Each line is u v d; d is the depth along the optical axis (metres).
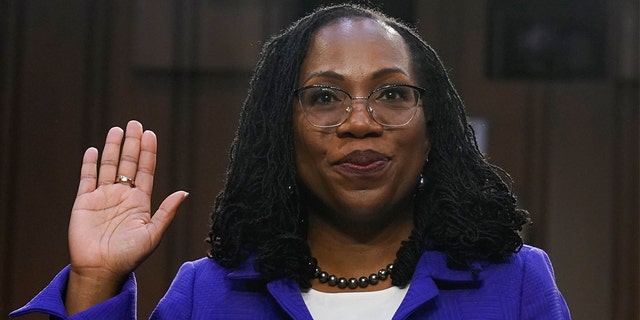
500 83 12.07
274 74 4.57
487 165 4.67
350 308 4.35
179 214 11.72
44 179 11.70
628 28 11.99
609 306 11.93
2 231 11.63
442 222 4.44
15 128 11.72
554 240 12.03
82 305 4.41
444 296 4.34
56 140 11.73
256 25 11.77
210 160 11.78
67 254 11.70
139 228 4.51
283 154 4.48
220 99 11.82
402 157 4.32
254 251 4.52
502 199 4.50
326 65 4.34
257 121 4.60
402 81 4.36
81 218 4.53
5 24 11.70
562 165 12.07
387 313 4.32
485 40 12.06
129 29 11.77
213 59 11.77
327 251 4.51
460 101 4.70
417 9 12.02
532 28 12.13
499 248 4.43
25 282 11.66
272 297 4.40
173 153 11.79
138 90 11.79
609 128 12.06
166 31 11.75
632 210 11.97
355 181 4.26
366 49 4.34
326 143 4.29
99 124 11.75
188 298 4.56
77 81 11.73
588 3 12.09
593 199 12.05
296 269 4.41
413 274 4.40
